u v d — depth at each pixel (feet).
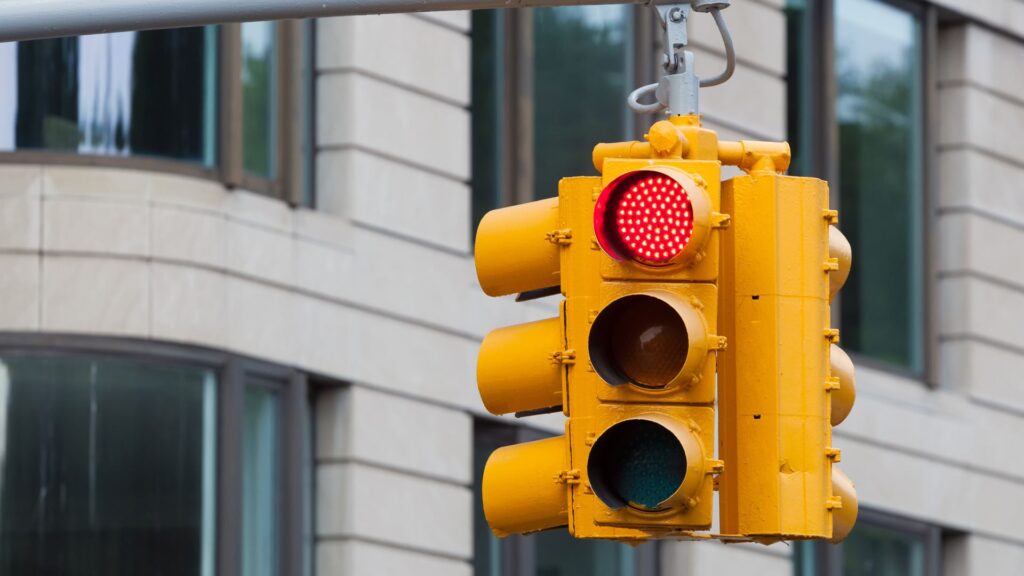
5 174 87.76
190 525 88.48
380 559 96.02
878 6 121.60
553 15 106.73
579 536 39.70
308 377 94.38
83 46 89.30
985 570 123.03
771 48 116.26
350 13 44.32
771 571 112.98
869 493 117.19
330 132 97.45
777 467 39.78
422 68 100.27
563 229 40.19
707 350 39.09
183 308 88.79
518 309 103.04
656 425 39.37
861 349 119.75
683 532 39.75
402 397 97.50
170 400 88.63
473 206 103.24
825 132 118.01
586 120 106.42
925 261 122.42
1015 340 126.21
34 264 87.35
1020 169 127.95
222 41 91.15
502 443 102.68
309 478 95.71
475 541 101.96
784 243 40.29
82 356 87.35
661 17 43.24
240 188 91.56
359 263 96.37
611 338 39.75
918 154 123.03
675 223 39.17
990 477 123.85
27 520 86.53
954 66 125.70
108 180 88.43
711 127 112.68
